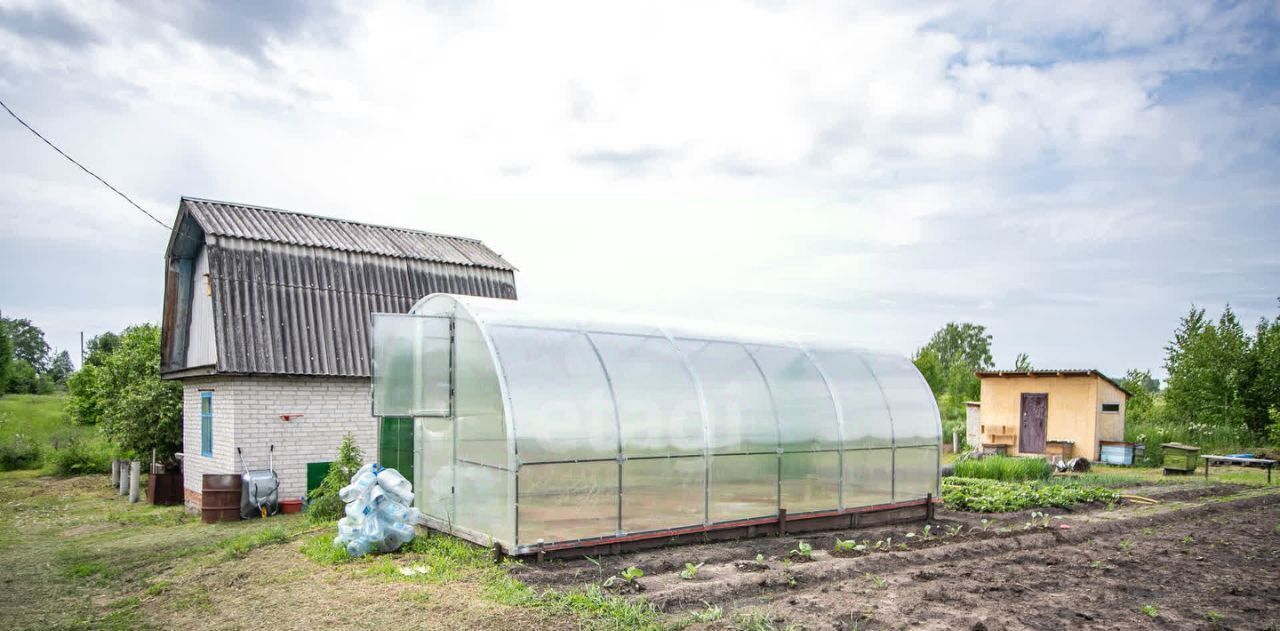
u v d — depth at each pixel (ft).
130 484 63.46
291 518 46.62
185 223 55.93
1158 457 82.64
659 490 33.35
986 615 23.80
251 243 53.42
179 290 58.59
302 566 30.01
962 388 134.92
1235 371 97.14
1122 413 86.38
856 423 41.75
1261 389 96.02
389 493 31.63
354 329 54.34
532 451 29.58
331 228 61.93
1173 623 23.70
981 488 55.57
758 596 25.70
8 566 34.68
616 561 30.35
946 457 89.40
